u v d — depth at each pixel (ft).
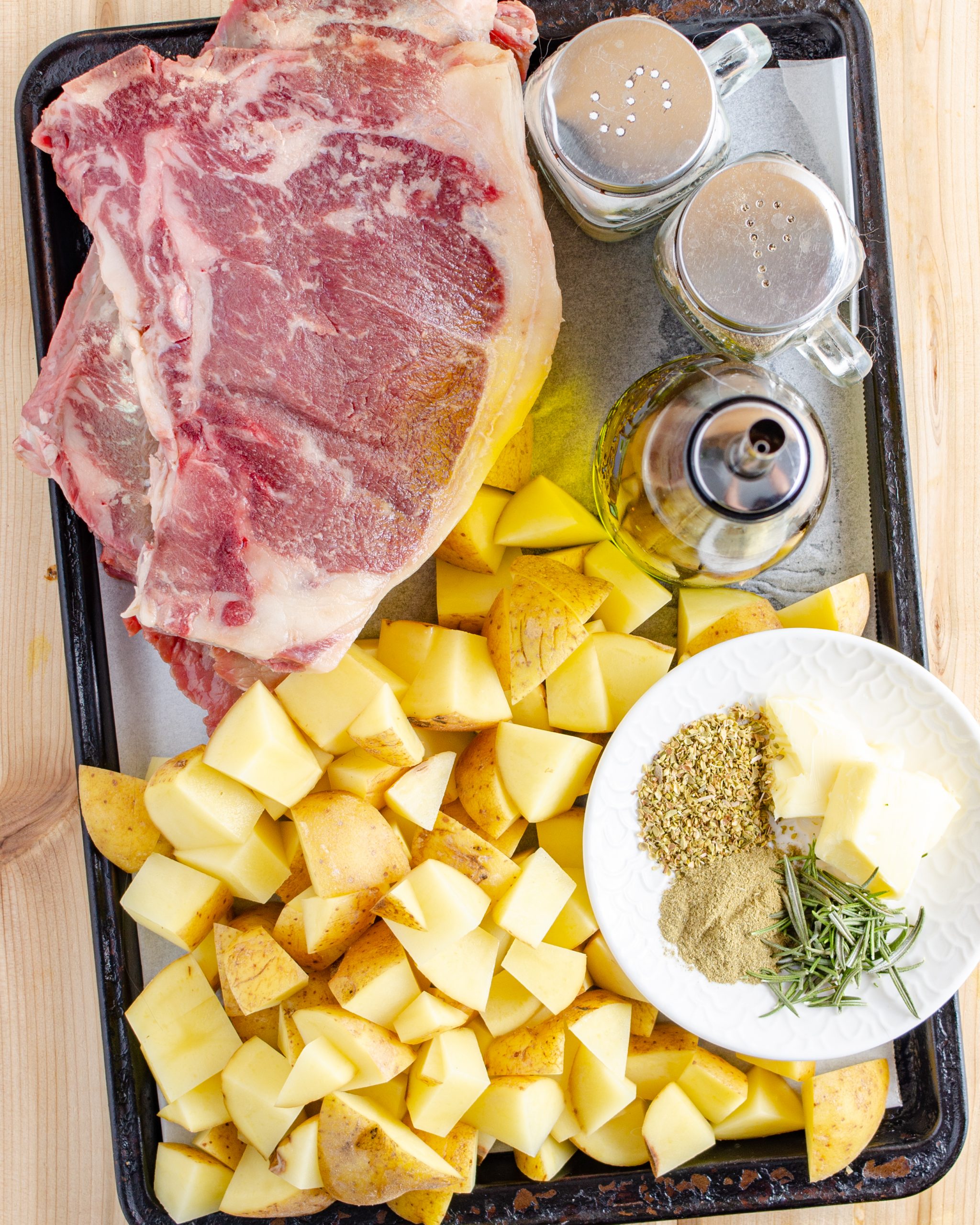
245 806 1.63
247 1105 1.63
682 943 1.65
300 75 1.51
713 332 1.62
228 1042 1.65
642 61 1.53
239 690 1.69
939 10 1.80
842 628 1.70
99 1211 1.76
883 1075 1.66
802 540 1.67
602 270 1.76
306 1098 1.60
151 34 1.69
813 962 1.63
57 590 1.78
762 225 1.55
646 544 1.64
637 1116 1.69
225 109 1.51
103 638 1.73
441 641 1.66
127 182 1.51
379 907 1.59
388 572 1.53
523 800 1.64
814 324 1.60
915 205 1.81
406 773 1.65
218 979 1.69
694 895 1.65
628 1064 1.69
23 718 1.78
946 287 1.81
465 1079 1.60
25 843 1.77
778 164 1.54
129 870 1.69
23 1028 1.77
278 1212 1.64
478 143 1.50
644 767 1.66
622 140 1.55
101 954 1.68
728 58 1.58
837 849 1.62
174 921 1.63
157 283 1.50
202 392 1.49
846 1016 1.65
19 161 1.71
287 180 1.51
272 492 1.51
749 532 1.55
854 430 1.77
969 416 1.81
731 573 1.65
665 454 1.56
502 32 1.60
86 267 1.59
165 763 1.64
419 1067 1.65
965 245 1.81
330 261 1.51
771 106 1.74
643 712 1.63
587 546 1.74
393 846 1.63
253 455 1.50
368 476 1.52
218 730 1.61
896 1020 1.65
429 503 1.53
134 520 1.61
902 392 1.73
